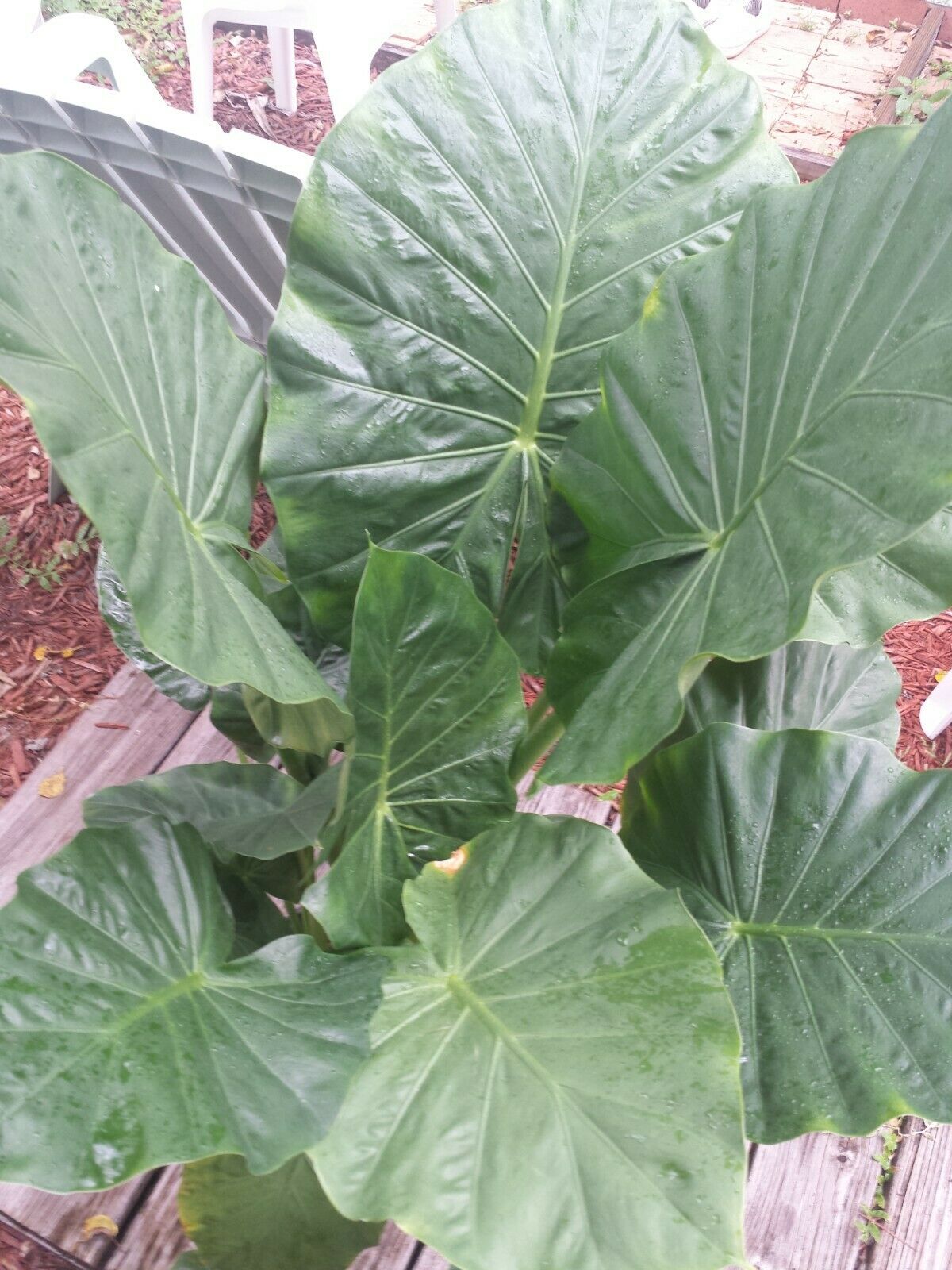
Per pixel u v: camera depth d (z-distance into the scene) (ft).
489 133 2.53
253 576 2.37
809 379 1.97
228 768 2.79
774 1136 2.26
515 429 2.77
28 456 6.02
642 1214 1.77
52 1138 1.60
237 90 8.75
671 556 2.36
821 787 2.45
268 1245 2.81
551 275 2.64
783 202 2.14
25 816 4.04
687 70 2.63
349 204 2.47
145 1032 1.84
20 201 1.91
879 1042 2.28
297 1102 1.80
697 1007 1.99
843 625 2.35
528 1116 1.89
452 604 2.09
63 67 4.46
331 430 2.56
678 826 2.56
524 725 2.36
